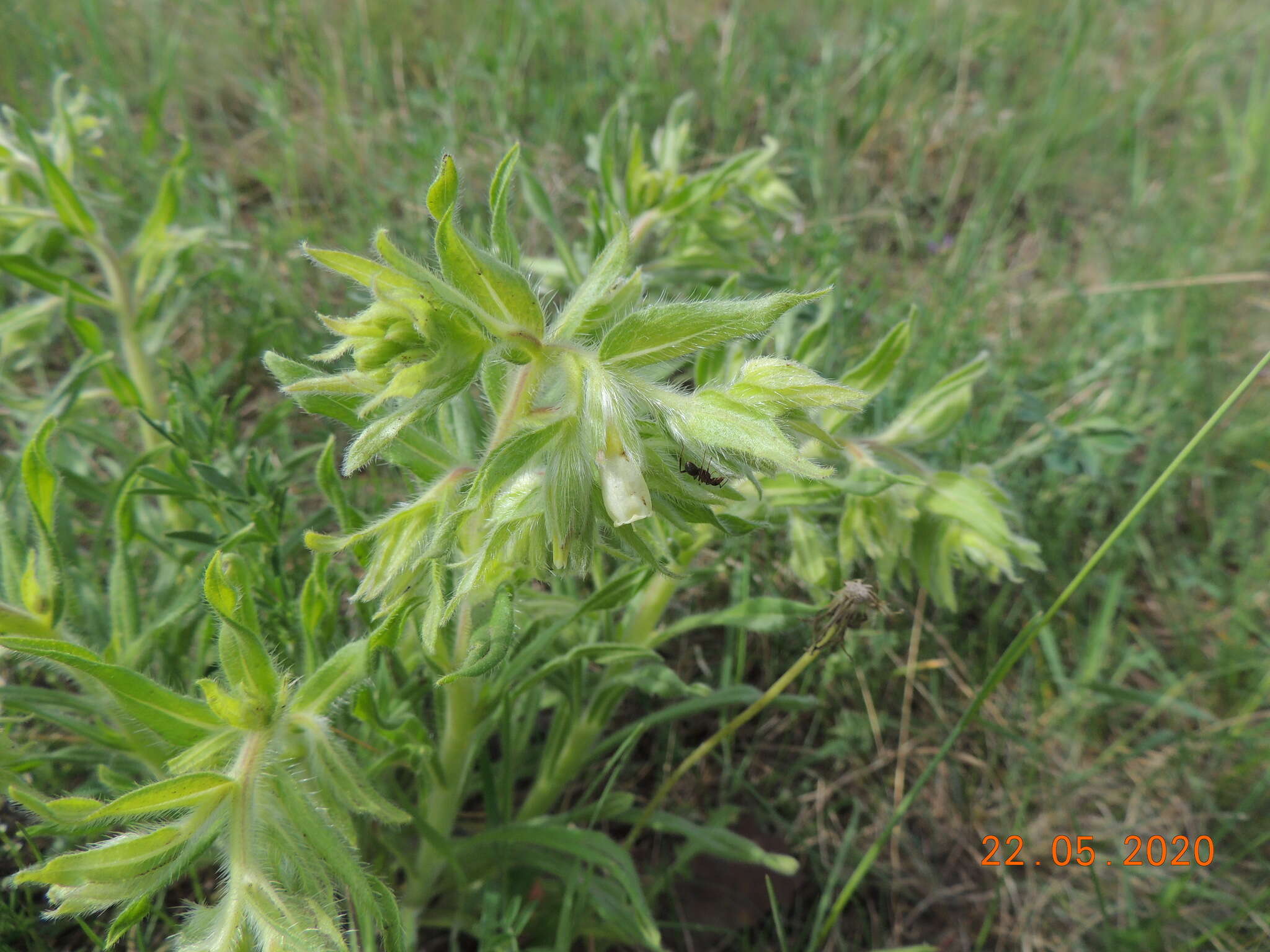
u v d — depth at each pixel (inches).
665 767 12.5
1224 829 12.6
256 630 7.4
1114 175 22.9
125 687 6.7
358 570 12.1
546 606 10.2
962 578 14.3
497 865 10.5
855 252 18.7
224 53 20.9
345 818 7.1
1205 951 11.7
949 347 15.9
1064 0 27.7
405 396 6.3
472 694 9.0
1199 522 16.3
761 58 22.8
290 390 6.4
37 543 9.8
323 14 21.8
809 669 12.9
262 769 6.8
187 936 6.4
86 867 6.0
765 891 11.9
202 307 15.3
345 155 18.2
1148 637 15.0
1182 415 16.8
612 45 21.5
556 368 7.2
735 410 6.5
